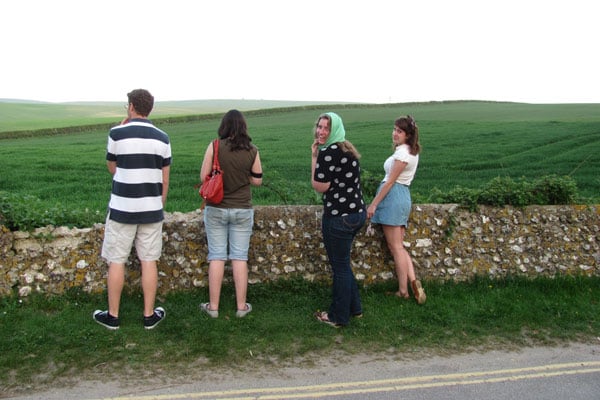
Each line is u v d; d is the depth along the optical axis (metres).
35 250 5.14
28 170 17.36
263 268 5.81
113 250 4.61
